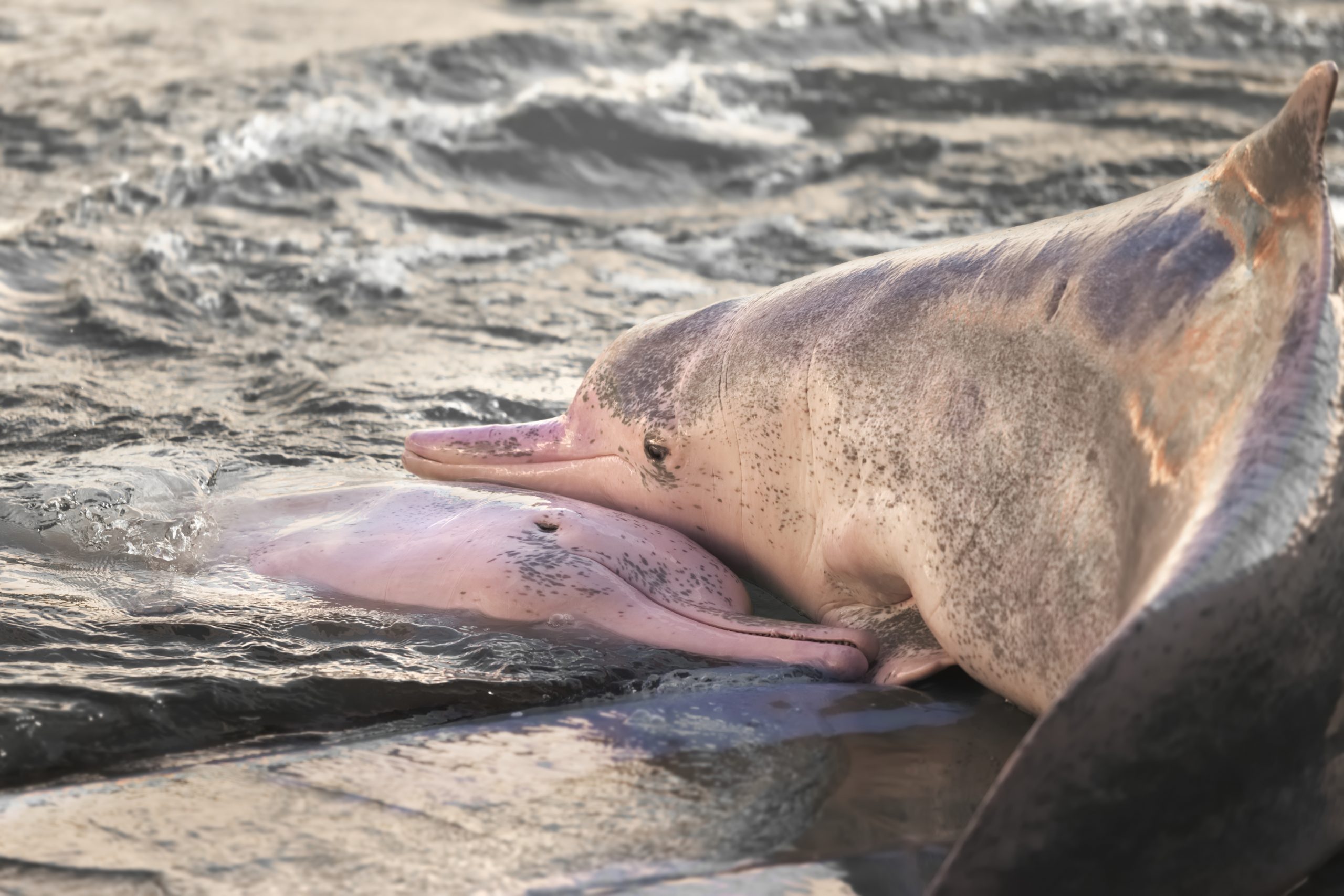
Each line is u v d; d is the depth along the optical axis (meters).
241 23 55.97
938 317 13.45
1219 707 8.66
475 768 11.71
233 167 38.25
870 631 14.84
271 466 20.11
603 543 15.54
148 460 19.56
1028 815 8.45
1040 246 12.77
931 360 13.38
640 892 9.74
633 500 17.48
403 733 12.77
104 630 14.63
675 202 39.09
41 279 30.19
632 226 36.50
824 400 14.58
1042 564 11.69
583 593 14.95
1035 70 50.81
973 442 12.60
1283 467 8.97
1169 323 10.81
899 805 11.06
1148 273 11.27
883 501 13.82
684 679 13.85
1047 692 11.88
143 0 59.75
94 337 26.97
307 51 50.84
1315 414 9.22
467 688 13.49
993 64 52.94
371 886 9.80
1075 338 11.67
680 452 16.69
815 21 58.00
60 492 18.02
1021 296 12.50
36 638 14.25
